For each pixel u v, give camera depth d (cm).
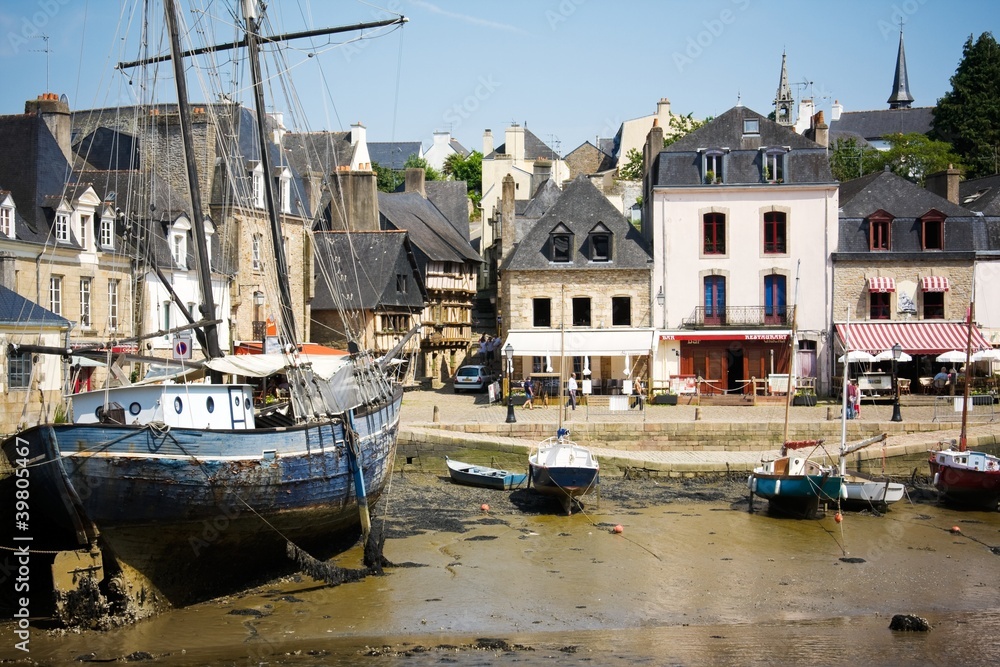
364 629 1781
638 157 8456
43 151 3366
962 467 2822
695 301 4397
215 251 4200
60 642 1675
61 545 1831
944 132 7281
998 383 4194
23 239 3050
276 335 2673
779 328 4325
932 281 4338
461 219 7088
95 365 3033
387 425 2566
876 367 4331
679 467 3216
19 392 2603
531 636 1764
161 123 4309
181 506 1783
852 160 6956
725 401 4191
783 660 1652
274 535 2000
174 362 2083
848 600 2006
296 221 4778
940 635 1791
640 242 4472
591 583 2091
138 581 1788
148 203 3706
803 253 4378
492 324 6738
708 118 8212
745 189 4369
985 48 7162
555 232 4459
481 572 2156
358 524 2362
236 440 1850
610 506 2847
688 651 1691
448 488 3062
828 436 3528
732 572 2189
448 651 1667
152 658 1606
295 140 6744
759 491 2762
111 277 3438
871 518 2730
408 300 5172
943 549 2409
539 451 2941
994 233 4428
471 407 4191
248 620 1814
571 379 3981
